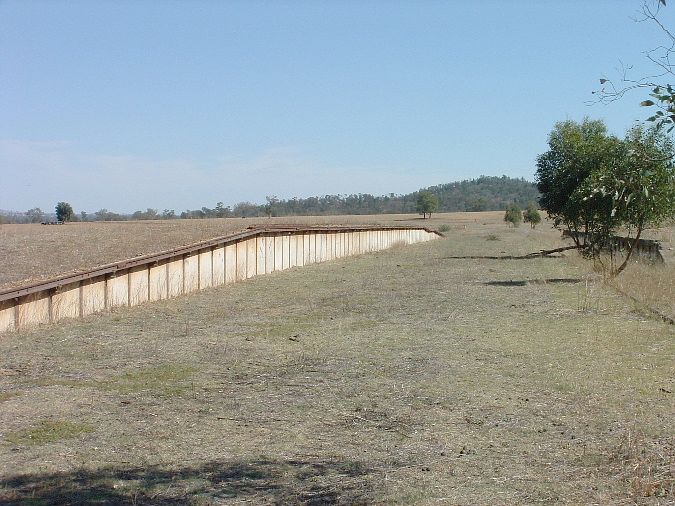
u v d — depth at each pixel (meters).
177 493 6.38
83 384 10.23
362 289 23.02
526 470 6.95
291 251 32.97
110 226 61.84
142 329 14.86
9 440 7.78
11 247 34.22
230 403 9.36
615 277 23.00
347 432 8.22
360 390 9.99
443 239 68.62
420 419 8.68
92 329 14.75
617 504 6.08
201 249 22.97
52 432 8.07
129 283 18.59
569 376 10.70
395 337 14.00
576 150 30.41
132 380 10.52
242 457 7.38
